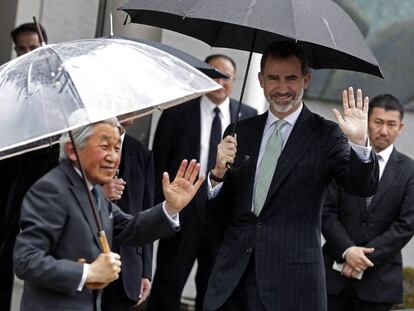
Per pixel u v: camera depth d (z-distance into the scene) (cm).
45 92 752
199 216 1426
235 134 1021
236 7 934
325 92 1766
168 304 1446
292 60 983
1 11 1697
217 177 1000
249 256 1003
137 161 1202
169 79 791
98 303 816
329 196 1278
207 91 801
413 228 1262
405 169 1282
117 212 856
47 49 789
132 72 781
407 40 1764
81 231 797
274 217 1002
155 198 1449
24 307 800
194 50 1697
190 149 1453
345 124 959
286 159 998
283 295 990
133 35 1535
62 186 796
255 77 1692
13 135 731
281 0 941
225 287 1005
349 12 1769
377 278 1263
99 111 742
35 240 777
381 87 1758
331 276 1270
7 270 1220
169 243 1443
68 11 1723
